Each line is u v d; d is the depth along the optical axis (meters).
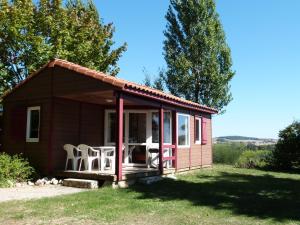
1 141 15.49
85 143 14.74
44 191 10.43
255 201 9.13
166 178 13.72
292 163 21.31
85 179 11.70
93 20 24.02
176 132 15.56
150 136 15.27
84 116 14.80
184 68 28.28
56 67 13.15
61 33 20.73
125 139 15.54
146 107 15.48
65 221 6.76
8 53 19.55
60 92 12.90
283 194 10.49
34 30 20.12
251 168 21.27
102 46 24.06
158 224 6.61
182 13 29.19
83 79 12.21
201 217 7.22
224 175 15.89
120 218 7.02
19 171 12.23
